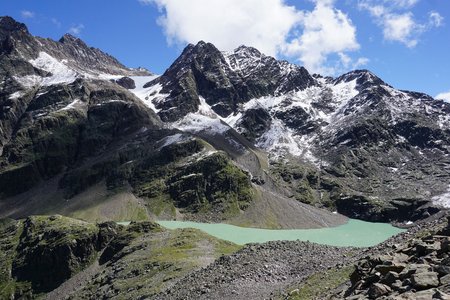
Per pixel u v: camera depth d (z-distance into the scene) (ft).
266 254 272.51
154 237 655.35
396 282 103.35
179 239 593.83
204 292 239.71
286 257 261.44
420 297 86.79
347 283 153.79
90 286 538.88
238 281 235.20
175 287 277.03
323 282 177.17
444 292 87.81
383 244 195.00
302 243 290.76
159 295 281.74
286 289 195.00
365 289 115.96
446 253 110.83
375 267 120.26
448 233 133.08
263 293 207.82
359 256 197.77
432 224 180.96
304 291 174.40
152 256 526.57
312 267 228.43
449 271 97.55
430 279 95.96
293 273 230.89
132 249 625.00
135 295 381.19
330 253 254.68
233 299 211.82
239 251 291.38
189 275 290.76
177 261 456.45
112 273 528.63
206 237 595.47
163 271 436.35
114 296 429.79
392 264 116.57
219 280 248.32
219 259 291.17
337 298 126.62
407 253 126.52
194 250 522.47
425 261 109.70
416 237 167.43
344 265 191.93
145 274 456.04
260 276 237.04
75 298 519.60
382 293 102.32
